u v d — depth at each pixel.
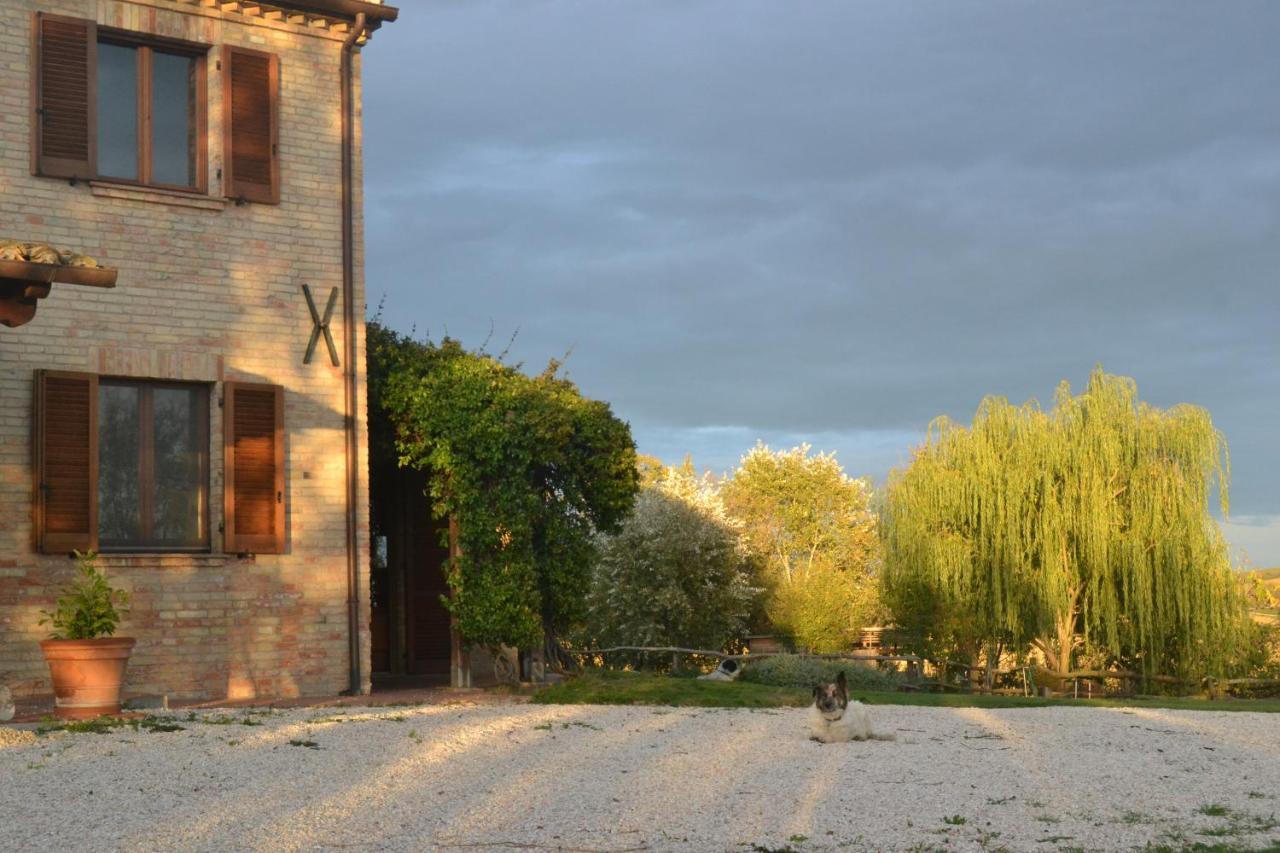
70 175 14.52
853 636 36.97
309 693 15.61
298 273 15.98
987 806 8.47
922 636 28.02
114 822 7.68
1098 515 26.55
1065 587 26.69
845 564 49.94
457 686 16.89
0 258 11.01
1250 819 8.19
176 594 14.80
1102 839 7.53
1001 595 27.20
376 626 19.92
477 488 16.59
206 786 8.73
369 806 8.23
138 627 14.53
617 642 35.28
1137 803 8.70
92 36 14.78
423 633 19.95
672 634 35.19
